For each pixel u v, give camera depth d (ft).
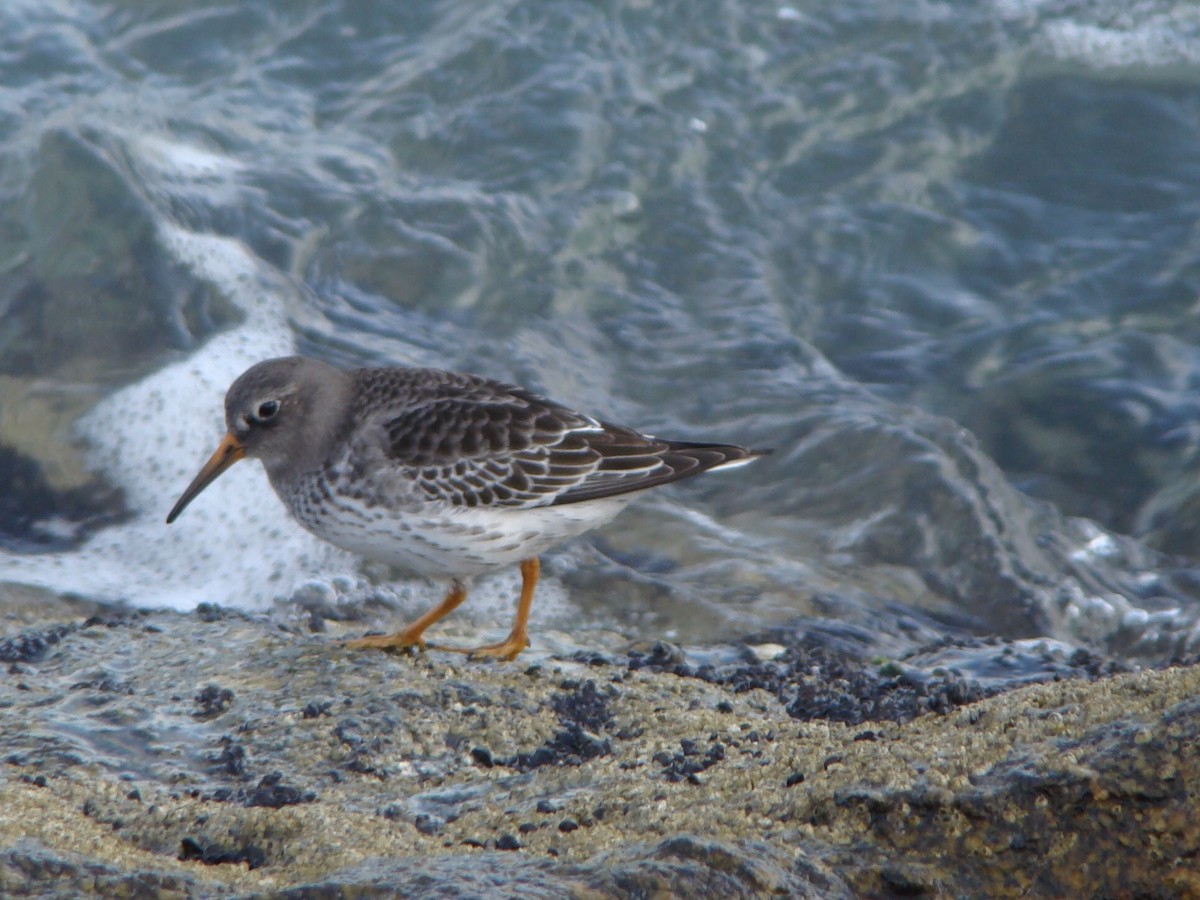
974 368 50.90
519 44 61.05
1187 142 59.21
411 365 49.08
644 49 61.57
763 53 61.72
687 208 56.54
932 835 19.83
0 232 52.80
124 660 31.04
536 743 26.81
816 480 45.62
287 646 31.60
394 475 31.17
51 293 50.80
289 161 56.39
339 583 41.32
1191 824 19.06
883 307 53.62
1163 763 19.52
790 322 52.85
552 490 32.04
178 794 24.38
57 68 60.54
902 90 60.80
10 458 46.29
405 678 29.60
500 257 53.93
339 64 61.52
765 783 22.25
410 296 52.60
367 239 53.93
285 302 51.39
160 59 61.72
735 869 18.74
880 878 19.24
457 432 31.48
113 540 43.62
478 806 23.70
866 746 22.77
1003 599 41.65
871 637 38.83
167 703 28.48
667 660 33.78
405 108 59.31
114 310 50.31
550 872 18.83
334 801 24.25
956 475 45.06
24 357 49.14
